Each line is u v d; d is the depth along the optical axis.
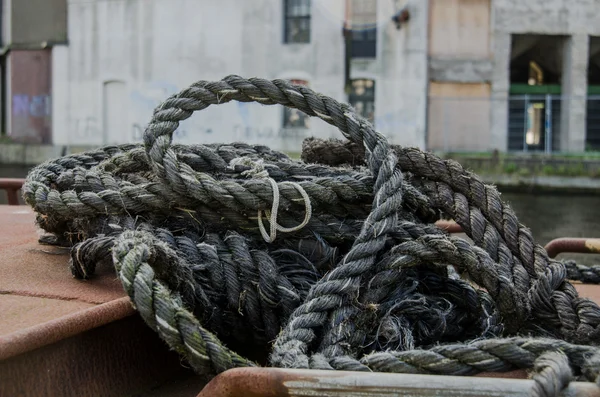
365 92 20.69
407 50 20.14
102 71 21.80
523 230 1.54
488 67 20.31
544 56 22.48
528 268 1.46
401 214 1.57
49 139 22.41
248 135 20.94
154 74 21.42
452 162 1.63
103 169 1.79
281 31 20.59
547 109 18.86
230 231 1.51
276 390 0.93
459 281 1.47
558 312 1.29
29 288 1.45
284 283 1.41
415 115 20.23
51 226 1.81
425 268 1.49
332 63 20.42
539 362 0.95
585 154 18.78
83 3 21.80
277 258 1.49
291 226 1.48
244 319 1.45
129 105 21.69
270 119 20.84
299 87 1.57
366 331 1.30
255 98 1.58
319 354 1.13
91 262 1.49
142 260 1.18
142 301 1.11
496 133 20.41
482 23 20.25
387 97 20.33
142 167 1.77
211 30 20.95
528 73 24.25
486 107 20.34
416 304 1.38
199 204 1.51
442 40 20.33
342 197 1.49
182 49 21.17
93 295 1.41
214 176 1.60
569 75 20.72
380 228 1.36
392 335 1.28
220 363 1.09
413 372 1.05
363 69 20.36
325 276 1.33
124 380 1.30
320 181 1.48
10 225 2.38
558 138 21.34
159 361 1.40
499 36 20.27
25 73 22.41
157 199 1.52
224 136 21.02
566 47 20.83
